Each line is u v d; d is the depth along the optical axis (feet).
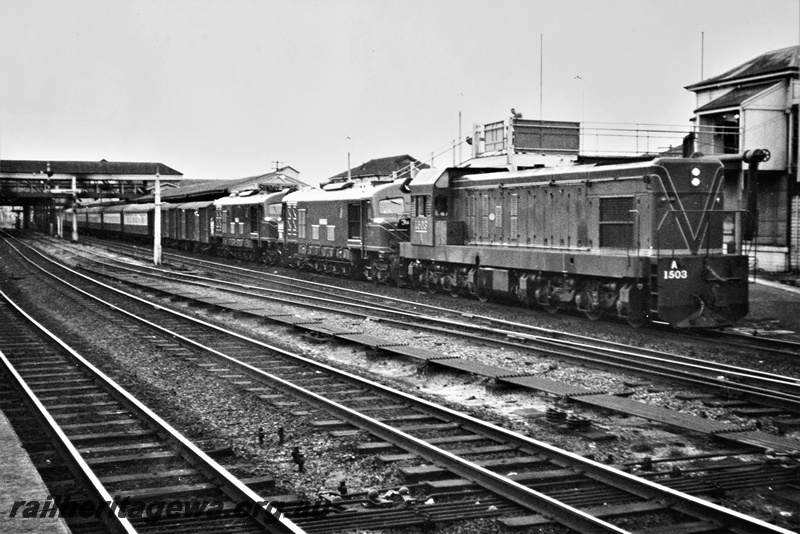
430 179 82.53
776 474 26.48
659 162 56.18
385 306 74.28
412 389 41.01
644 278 56.59
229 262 145.07
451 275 81.71
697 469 27.02
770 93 98.68
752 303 71.51
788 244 93.50
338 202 106.52
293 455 28.99
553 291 66.74
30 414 37.01
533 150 101.60
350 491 25.81
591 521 21.47
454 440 30.55
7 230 365.61
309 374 44.70
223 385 42.22
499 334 55.42
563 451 27.53
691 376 40.60
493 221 75.10
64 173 255.09
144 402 38.73
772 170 98.73
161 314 73.67
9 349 55.01
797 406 34.83
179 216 180.45
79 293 91.50
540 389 37.52
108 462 28.99
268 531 22.18
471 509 23.71
